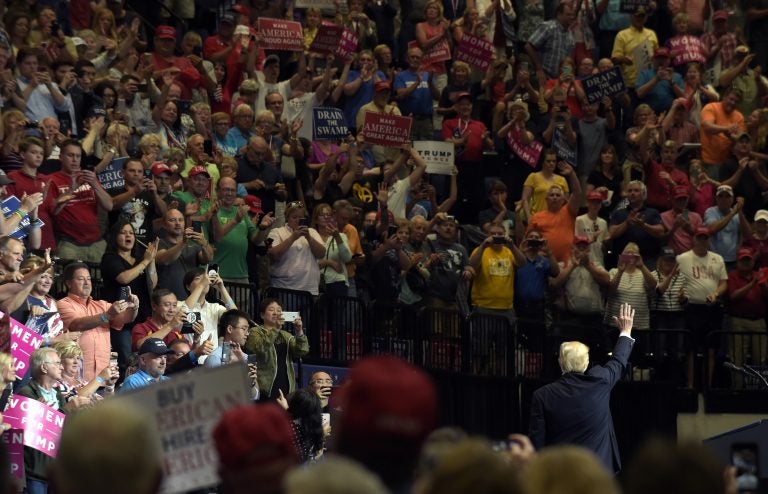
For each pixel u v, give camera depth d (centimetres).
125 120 2202
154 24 2909
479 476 466
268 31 2572
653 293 2473
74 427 467
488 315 2317
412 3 3000
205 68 2553
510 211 2669
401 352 2195
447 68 2950
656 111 2978
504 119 2820
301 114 2584
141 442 467
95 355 1602
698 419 2470
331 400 1652
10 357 1299
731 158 2878
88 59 2294
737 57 3069
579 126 2820
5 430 1253
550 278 2445
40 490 1340
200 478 714
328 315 2112
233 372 714
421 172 2522
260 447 532
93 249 1867
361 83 2692
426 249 2367
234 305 1841
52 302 1582
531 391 2345
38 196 1692
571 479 470
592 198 2569
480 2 3061
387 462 530
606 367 1617
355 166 2452
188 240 1903
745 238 2634
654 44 3038
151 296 1728
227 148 2372
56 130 2016
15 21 2298
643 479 503
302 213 2172
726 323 2538
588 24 3108
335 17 2853
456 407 2188
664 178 2734
